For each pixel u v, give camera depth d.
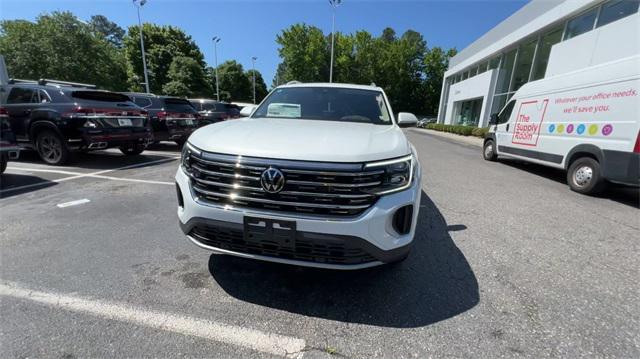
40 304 2.02
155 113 8.98
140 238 3.07
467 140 18.34
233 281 2.36
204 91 44.97
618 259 2.97
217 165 1.96
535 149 7.03
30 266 2.49
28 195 4.48
